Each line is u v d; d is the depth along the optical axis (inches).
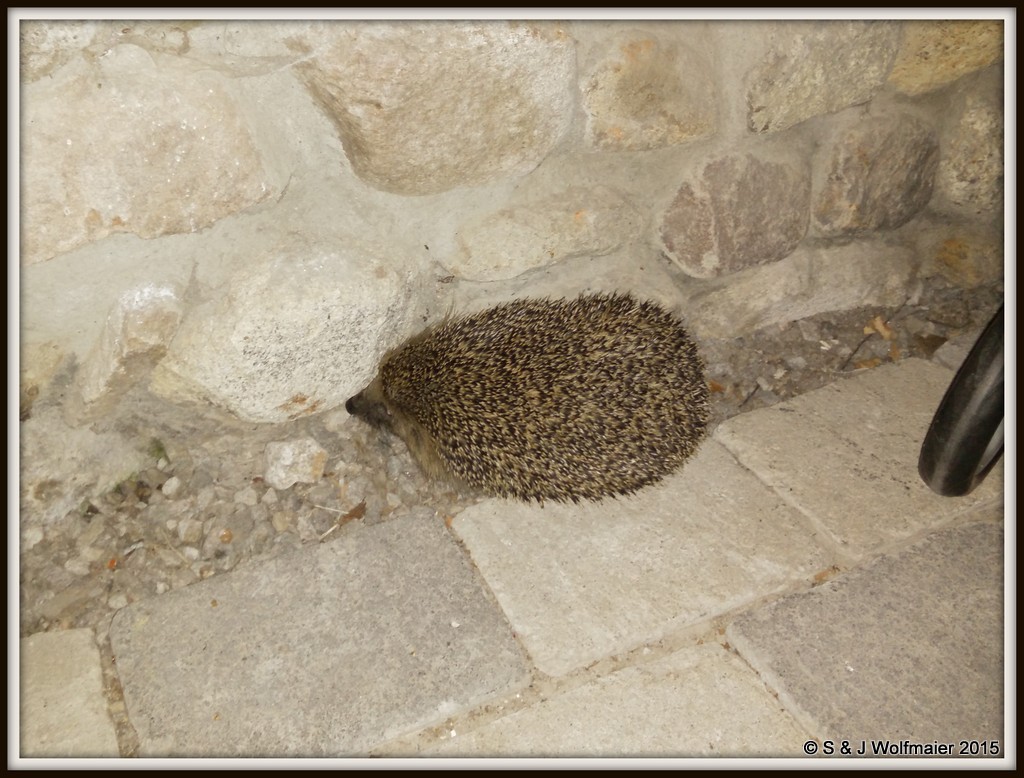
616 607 39.6
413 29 38.3
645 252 44.6
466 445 42.1
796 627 39.0
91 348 39.9
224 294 39.8
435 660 38.7
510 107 40.1
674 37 41.5
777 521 41.3
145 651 38.8
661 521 41.4
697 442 42.8
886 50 43.3
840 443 43.1
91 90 37.2
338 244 40.5
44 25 36.5
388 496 42.3
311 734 37.6
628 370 42.3
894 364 45.6
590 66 40.7
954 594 39.5
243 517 41.2
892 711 37.7
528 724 37.9
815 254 46.3
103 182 37.8
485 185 41.4
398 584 40.1
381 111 38.8
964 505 41.3
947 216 47.3
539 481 41.6
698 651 39.0
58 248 38.0
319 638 39.0
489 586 40.1
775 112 43.0
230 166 38.6
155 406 41.2
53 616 39.4
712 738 37.6
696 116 42.4
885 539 40.7
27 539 40.1
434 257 42.1
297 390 41.2
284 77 38.7
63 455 40.5
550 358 42.1
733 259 44.6
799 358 45.8
